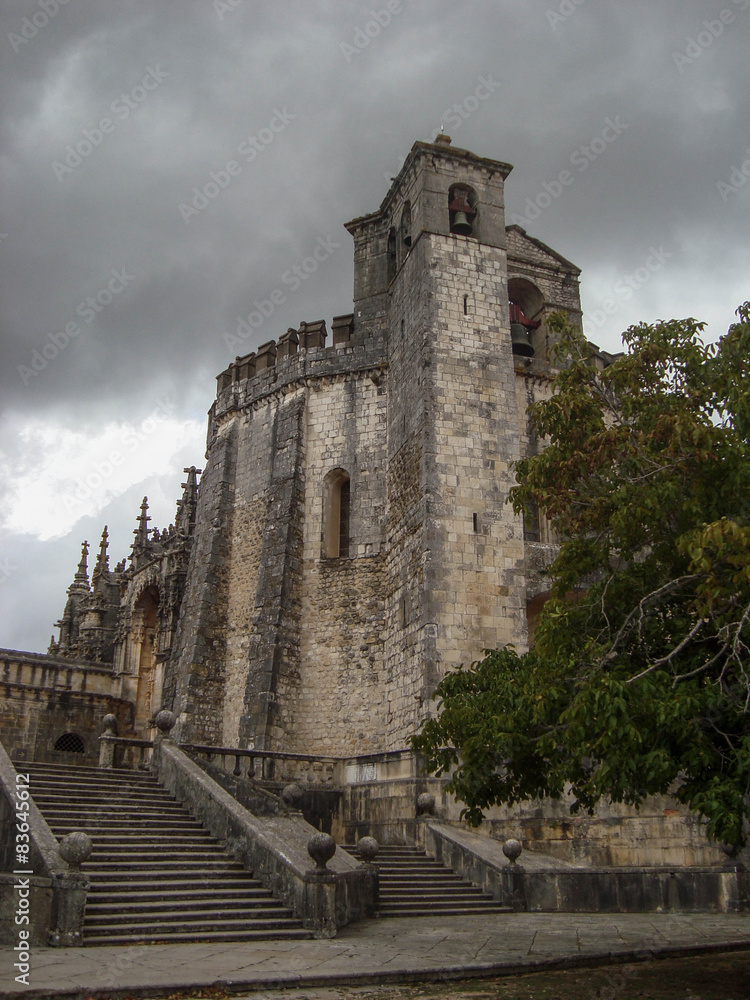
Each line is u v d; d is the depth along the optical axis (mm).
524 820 21703
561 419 13773
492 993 10258
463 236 30859
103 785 17516
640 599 12375
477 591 26266
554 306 34344
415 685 25656
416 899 18156
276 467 33188
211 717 31531
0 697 34938
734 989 10383
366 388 33000
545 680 11953
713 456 11727
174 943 12477
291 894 14375
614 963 12609
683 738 10328
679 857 19734
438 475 27266
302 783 24000
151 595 43656
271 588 30766
